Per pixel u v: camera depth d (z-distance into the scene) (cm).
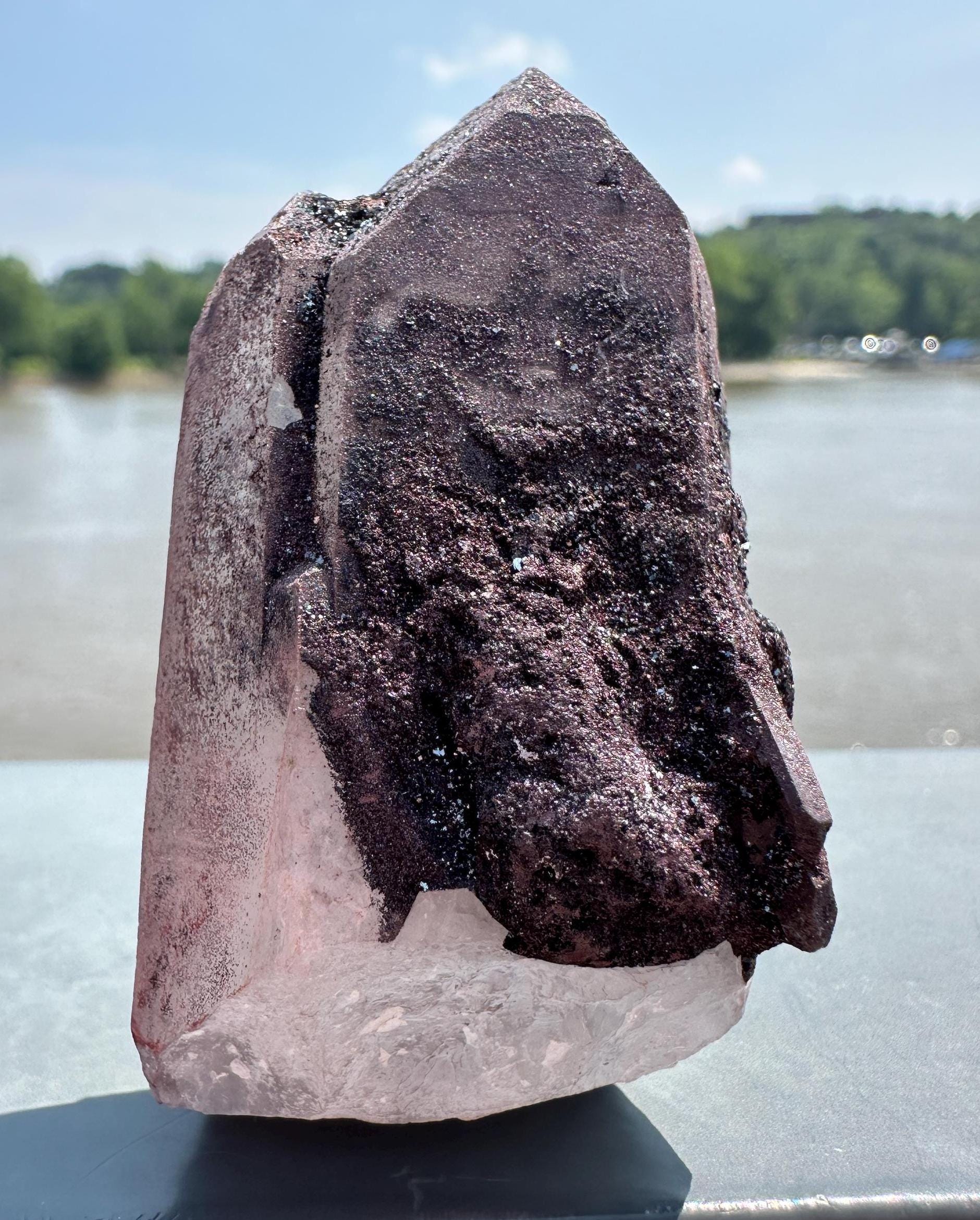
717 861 10
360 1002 10
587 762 9
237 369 11
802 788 10
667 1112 12
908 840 18
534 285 11
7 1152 11
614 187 11
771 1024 13
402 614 10
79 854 18
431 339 10
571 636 10
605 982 10
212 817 10
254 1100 11
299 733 9
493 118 11
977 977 14
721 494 11
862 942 15
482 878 9
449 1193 10
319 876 9
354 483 10
